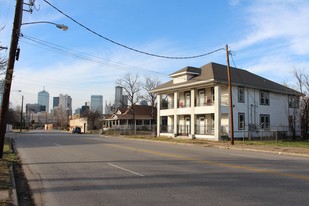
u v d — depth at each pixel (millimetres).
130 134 60312
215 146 27594
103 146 26078
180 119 45469
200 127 41000
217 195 8227
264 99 41688
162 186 9414
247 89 39562
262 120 41031
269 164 14438
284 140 37812
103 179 10656
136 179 10578
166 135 45094
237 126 37812
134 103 74750
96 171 12367
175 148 24391
